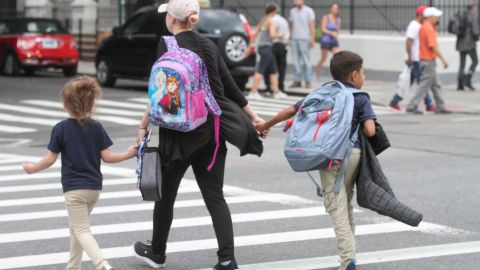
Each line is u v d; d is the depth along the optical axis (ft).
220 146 24.59
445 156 48.49
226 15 84.02
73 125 22.93
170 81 23.22
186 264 26.84
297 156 24.35
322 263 26.84
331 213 24.94
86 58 128.88
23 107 74.33
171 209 25.71
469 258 27.32
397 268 26.17
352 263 24.79
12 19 105.91
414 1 94.32
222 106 24.36
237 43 82.64
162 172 24.81
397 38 93.30
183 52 23.66
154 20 85.46
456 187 39.45
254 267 26.40
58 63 104.42
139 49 87.30
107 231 31.12
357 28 99.76
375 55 95.61
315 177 42.14
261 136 26.22
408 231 30.96
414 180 41.19
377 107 75.20
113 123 64.18
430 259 27.20
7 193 38.37
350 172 24.89
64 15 134.21
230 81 24.85
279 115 25.49
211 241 29.63
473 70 87.92
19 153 50.80
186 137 23.94
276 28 82.17
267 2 109.29
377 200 24.36
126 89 91.45
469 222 32.45
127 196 37.58
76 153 22.82
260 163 46.37
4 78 103.55
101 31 126.72
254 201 36.32
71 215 23.04
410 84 72.08
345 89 24.58
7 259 27.35
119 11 121.80
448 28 88.89
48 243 29.40
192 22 24.21
